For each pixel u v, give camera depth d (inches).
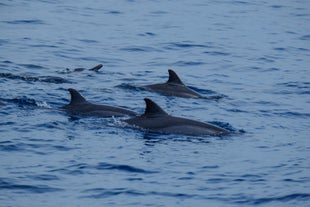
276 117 2972.4
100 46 4234.7
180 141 2509.8
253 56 4239.7
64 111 2785.4
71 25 4731.8
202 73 3777.1
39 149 2379.4
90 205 1940.2
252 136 2637.8
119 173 2190.0
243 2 6156.5
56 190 2038.6
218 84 3555.6
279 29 5108.3
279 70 3937.0
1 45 4052.7
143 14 5290.4
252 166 2282.2
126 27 4803.2
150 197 2006.6
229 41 4601.4
